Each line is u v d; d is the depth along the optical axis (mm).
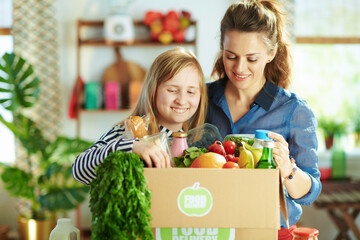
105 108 4559
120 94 4562
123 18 4430
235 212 1075
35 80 3895
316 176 1605
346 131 4832
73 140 3979
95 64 4738
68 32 4695
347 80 4879
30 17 4504
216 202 1075
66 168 3867
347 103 4883
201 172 1074
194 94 1516
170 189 1074
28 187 3914
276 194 1079
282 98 1711
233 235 1087
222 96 1793
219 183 1074
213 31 4688
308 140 1650
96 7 4695
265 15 1522
